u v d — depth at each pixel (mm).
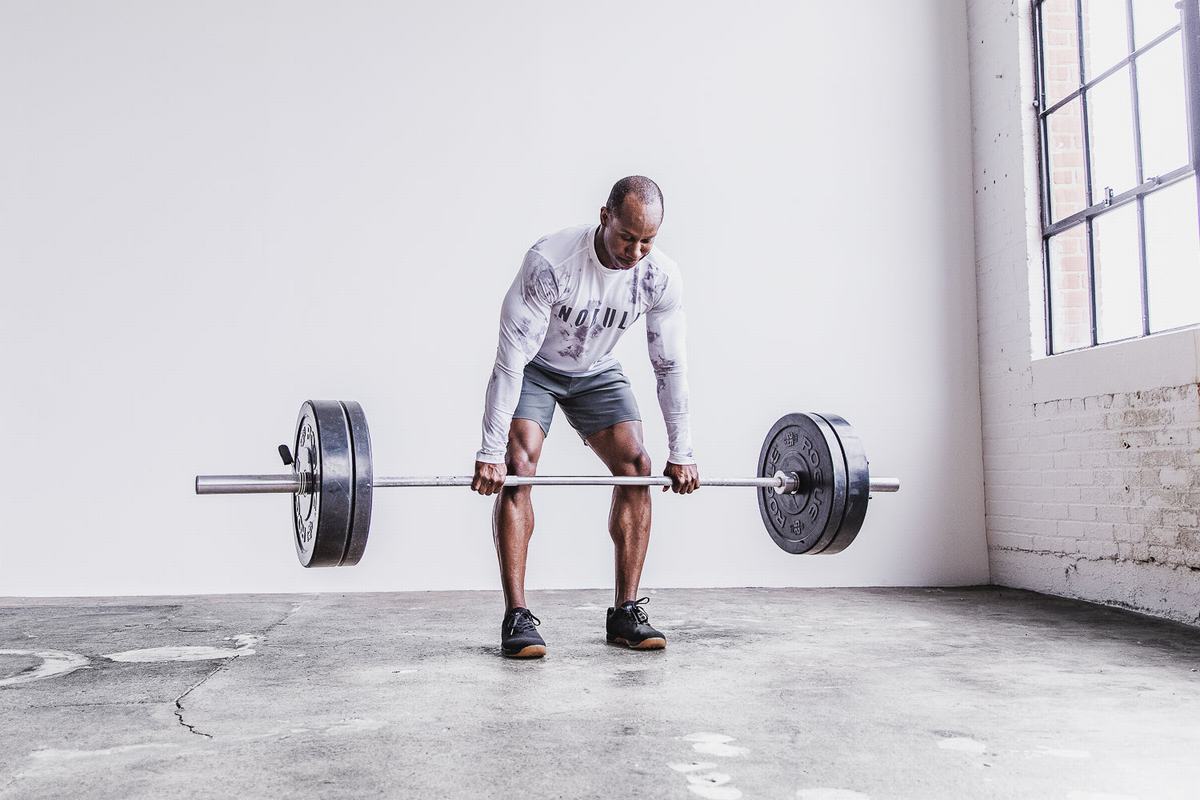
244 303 3490
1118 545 2951
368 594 3389
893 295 3721
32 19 3488
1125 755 1397
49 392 3400
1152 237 2863
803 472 2227
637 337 3598
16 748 1439
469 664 2080
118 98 3498
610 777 1292
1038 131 3434
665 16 3713
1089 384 3066
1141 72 2908
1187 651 2250
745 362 3643
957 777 1293
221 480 1876
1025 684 1880
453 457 3523
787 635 2469
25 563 3355
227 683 1896
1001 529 3605
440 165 3598
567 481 2100
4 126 3449
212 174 3514
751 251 3678
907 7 3805
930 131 3779
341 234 3545
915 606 3035
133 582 3383
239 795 1226
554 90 3658
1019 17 3443
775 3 3760
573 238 2002
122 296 3445
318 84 3578
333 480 1792
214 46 3549
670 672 1985
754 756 1387
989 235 3654
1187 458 2646
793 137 3727
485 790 1241
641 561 2281
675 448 2176
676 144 3682
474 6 3654
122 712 1660
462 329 3559
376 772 1315
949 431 3707
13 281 3412
